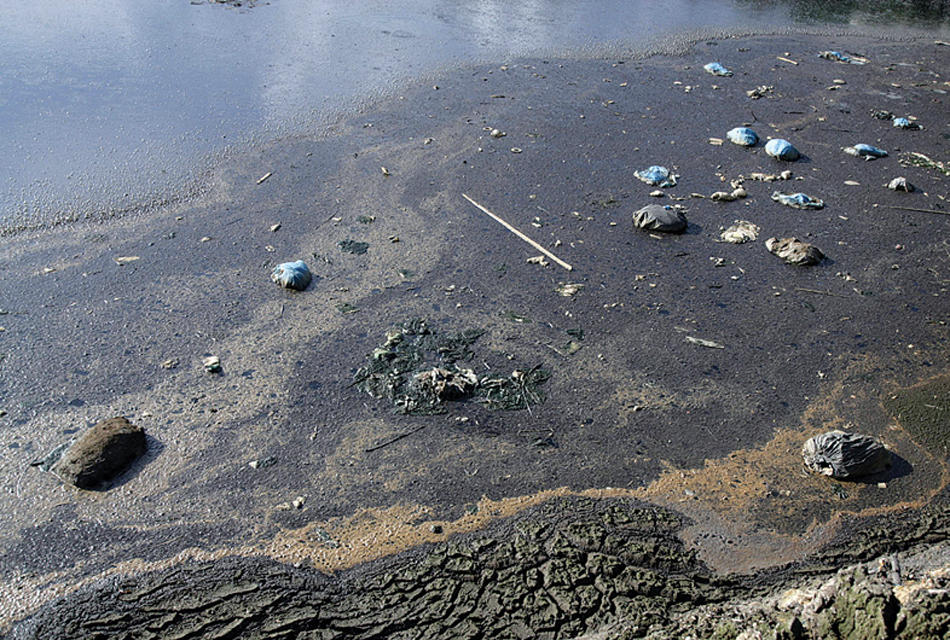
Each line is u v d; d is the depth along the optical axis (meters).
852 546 3.88
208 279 5.70
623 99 9.45
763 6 13.63
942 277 6.16
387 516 3.93
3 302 5.28
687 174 7.69
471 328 5.34
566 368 5.01
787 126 8.91
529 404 4.69
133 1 11.84
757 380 4.98
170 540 3.74
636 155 8.03
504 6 12.87
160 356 4.91
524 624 3.36
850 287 5.98
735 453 4.43
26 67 9.05
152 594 3.46
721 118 9.05
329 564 3.65
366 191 7.09
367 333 5.23
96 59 9.51
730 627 3.22
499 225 6.64
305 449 4.30
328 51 10.40
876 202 7.29
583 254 6.26
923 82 10.49
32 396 4.53
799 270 6.17
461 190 7.18
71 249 5.94
